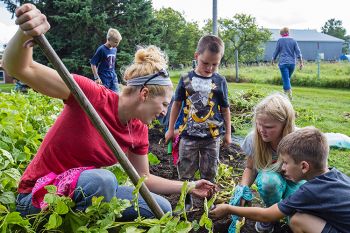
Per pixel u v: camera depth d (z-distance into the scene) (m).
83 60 17.03
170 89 2.42
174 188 2.75
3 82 19.98
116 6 18.28
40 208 2.28
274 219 2.72
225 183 4.06
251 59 28.70
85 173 2.28
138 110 2.39
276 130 2.99
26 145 3.33
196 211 3.39
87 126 2.30
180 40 34.78
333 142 5.27
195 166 3.81
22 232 2.23
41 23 1.85
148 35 18.11
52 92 2.17
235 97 8.49
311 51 64.50
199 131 3.73
